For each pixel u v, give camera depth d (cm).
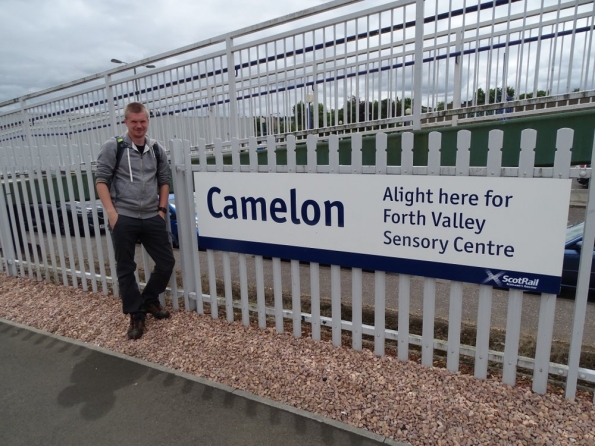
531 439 217
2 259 566
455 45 507
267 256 339
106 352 339
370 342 333
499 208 242
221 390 278
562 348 304
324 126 501
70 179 439
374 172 277
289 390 271
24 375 311
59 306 435
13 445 238
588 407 240
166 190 363
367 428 235
